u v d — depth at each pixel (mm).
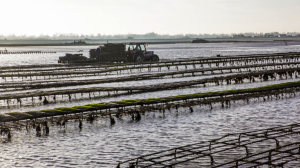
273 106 45312
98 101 50125
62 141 31328
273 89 51656
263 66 89250
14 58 188500
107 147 29266
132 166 23109
